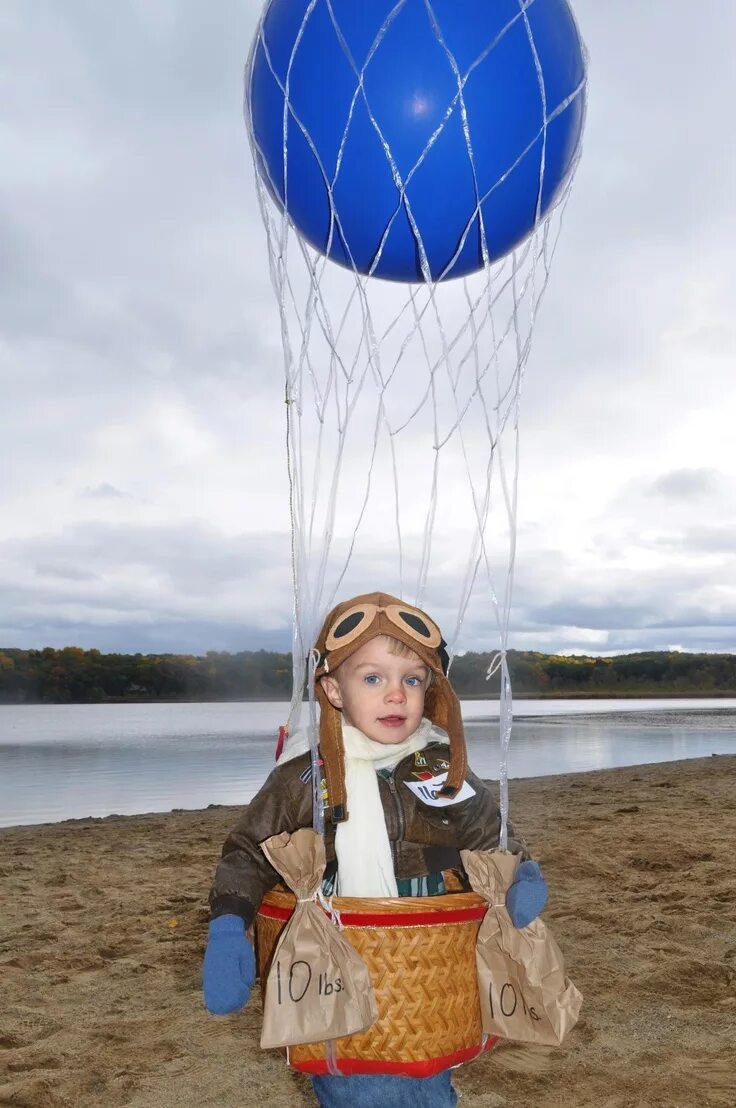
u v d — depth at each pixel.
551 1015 1.95
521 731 28.03
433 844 2.11
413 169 2.33
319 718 2.14
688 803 9.57
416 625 2.15
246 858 2.05
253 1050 3.40
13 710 60.38
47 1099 2.98
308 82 2.37
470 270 2.71
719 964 4.16
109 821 9.43
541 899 1.96
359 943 1.88
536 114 2.41
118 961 4.48
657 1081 3.05
